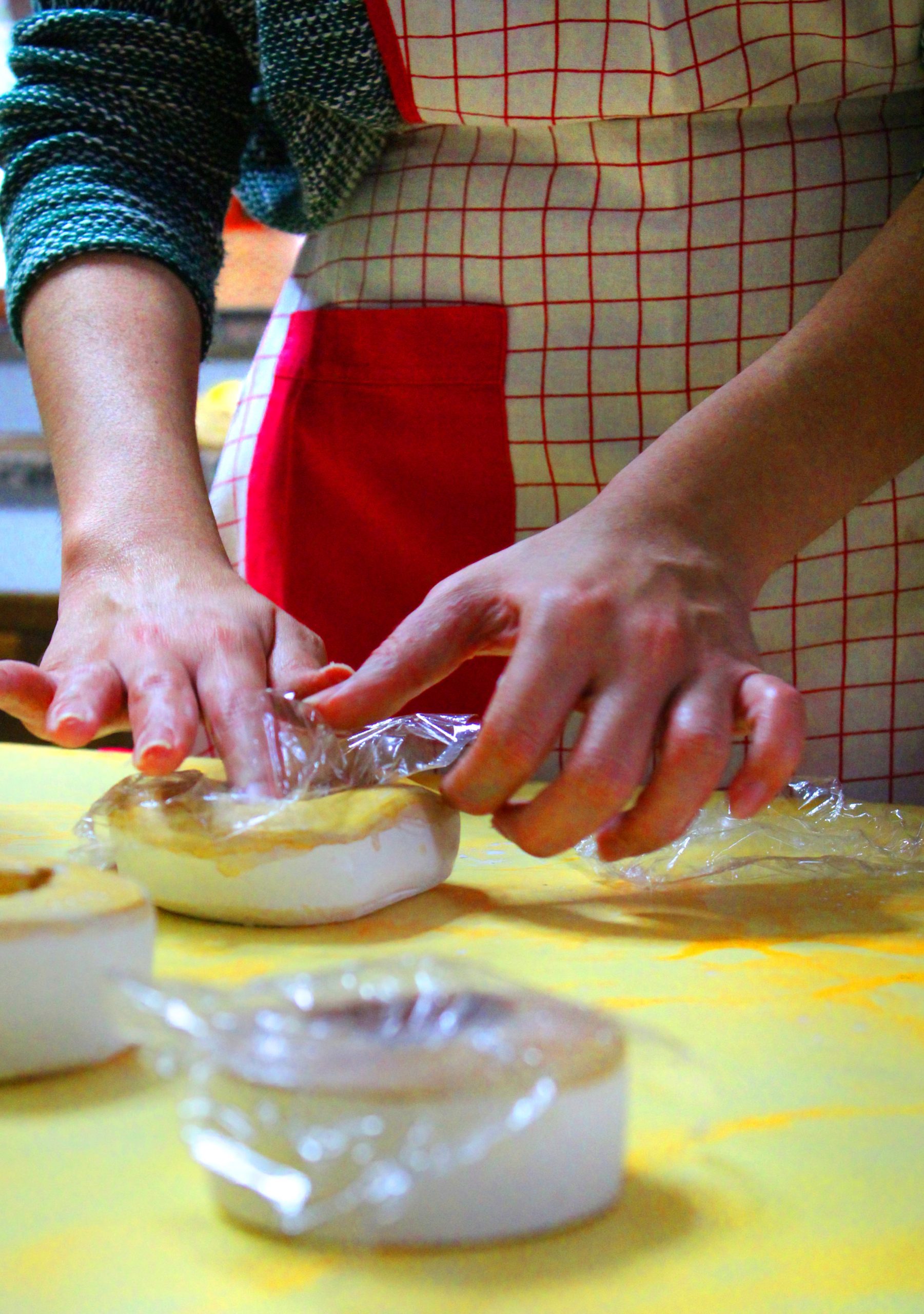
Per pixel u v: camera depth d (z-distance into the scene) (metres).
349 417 0.94
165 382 0.80
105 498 0.73
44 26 0.90
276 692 0.61
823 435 0.62
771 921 0.55
